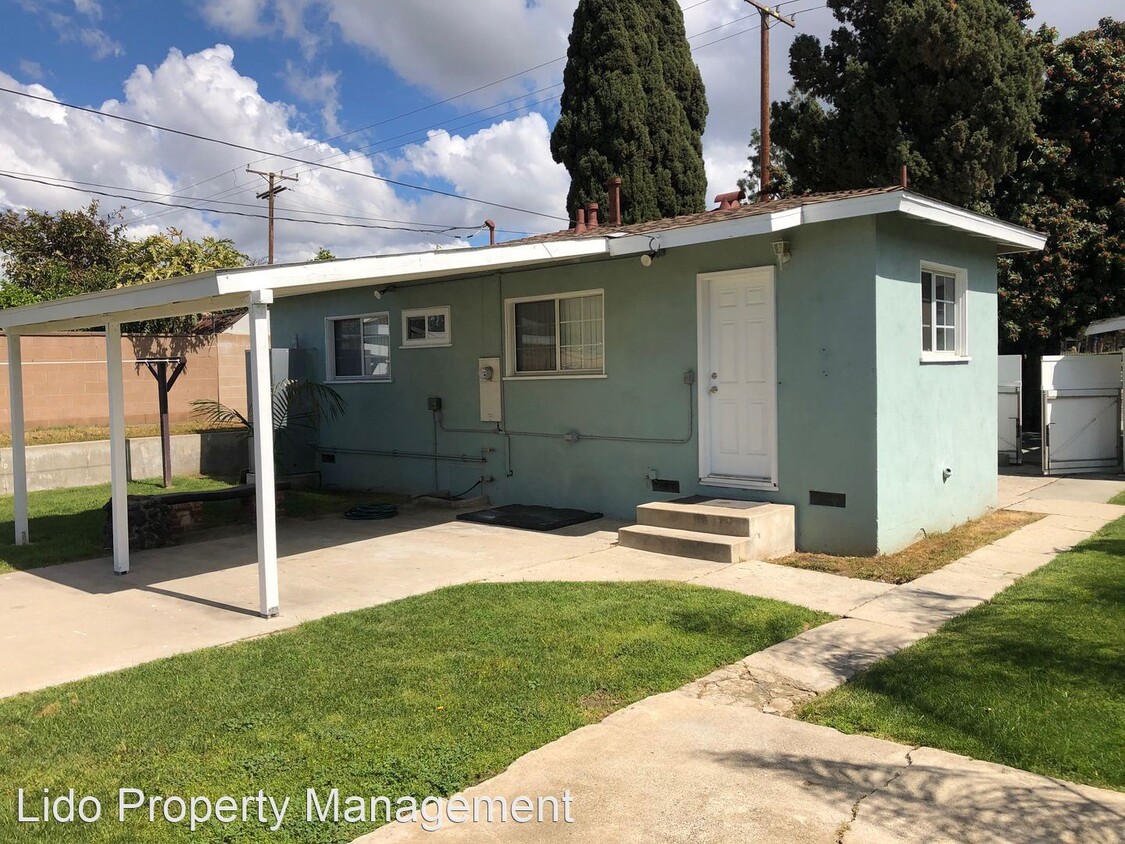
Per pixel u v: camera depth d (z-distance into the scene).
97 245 24.16
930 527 7.96
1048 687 4.10
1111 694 4.00
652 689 4.31
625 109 19.12
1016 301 14.52
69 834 3.00
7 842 2.95
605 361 9.20
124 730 3.85
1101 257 14.28
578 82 19.66
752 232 7.10
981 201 14.90
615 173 19.28
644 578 6.56
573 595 6.02
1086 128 14.80
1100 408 12.30
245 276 5.52
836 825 2.99
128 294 6.21
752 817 3.05
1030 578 6.29
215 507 10.27
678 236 7.80
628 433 9.05
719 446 8.34
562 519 9.02
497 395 10.43
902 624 5.30
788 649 4.87
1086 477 11.93
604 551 7.62
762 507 7.59
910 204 6.77
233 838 2.96
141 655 5.00
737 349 8.12
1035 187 14.90
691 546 7.25
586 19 19.58
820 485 7.45
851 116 15.14
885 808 3.10
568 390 9.62
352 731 3.78
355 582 6.73
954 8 13.62
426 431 11.47
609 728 3.83
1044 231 14.48
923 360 7.79
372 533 8.87
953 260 8.39
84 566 7.53
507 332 10.27
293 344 13.51
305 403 12.91
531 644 4.95
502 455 10.47
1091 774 3.29
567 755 3.57
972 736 3.66
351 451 12.62
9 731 3.88
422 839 2.96
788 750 3.59
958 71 14.16
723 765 3.47
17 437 8.46
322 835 2.99
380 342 12.18
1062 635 4.84
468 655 4.77
